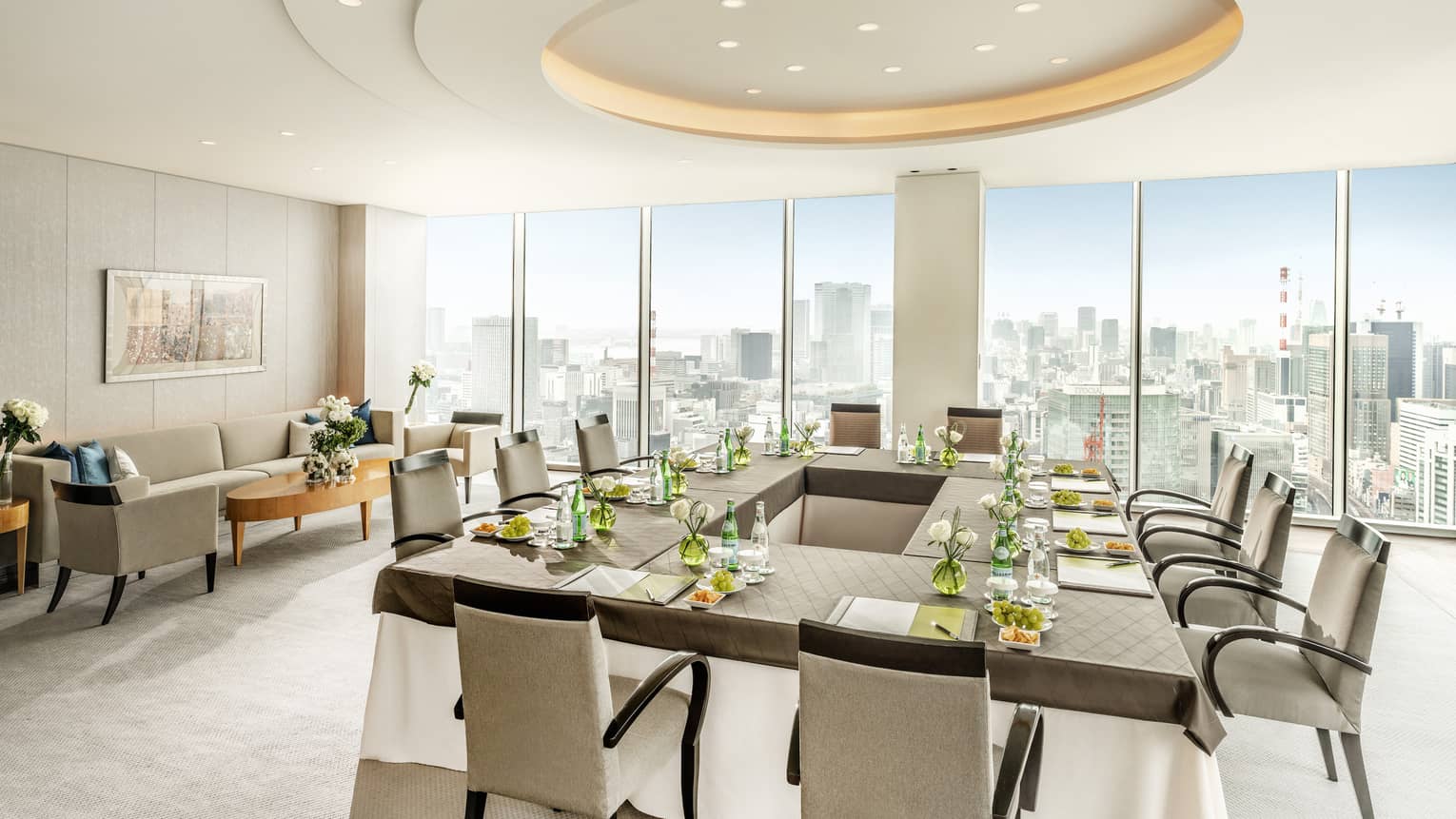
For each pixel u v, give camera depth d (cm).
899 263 698
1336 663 277
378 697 303
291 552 618
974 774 180
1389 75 421
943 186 682
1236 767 323
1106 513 402
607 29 420
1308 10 339
